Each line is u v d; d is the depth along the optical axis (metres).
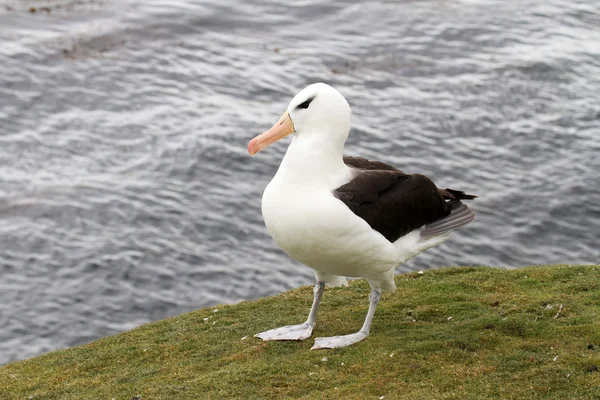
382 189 8.28
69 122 22.78
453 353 8.16
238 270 17.02
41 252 17.16
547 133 22.86
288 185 8.08
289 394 7.64
